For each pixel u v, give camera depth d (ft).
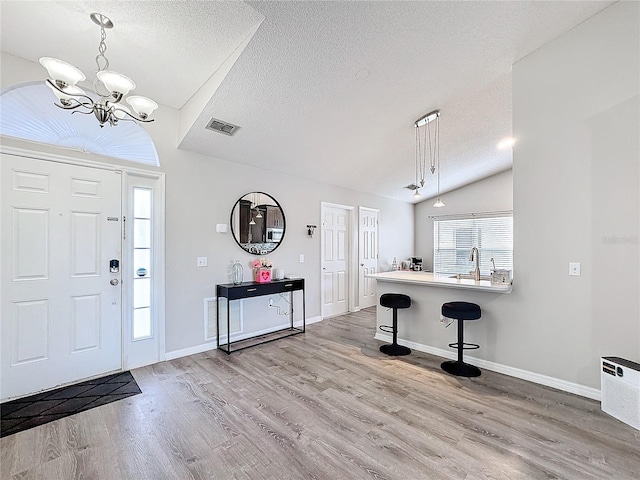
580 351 7.86
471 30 7.52
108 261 9.31
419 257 23.12
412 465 5.40
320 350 11.44
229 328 11.50
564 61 8.03
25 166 7.95
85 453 5.75
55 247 8.40
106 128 9.37
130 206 9.78
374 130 11.75
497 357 9.44
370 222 19.56
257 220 13.14
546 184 8.37
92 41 7.19
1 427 6.58
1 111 7.68
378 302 12.94
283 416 6.97
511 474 5.15
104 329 9.24
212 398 7.81
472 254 10.75
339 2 6.30
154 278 10.23
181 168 10.84
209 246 11.55
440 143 13.67
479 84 9.78
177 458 5.62
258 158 12.49
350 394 7.99
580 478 5.05
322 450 5.82
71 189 8.66
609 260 7.44
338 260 17.38
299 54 7.53
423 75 8.95
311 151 12.66
